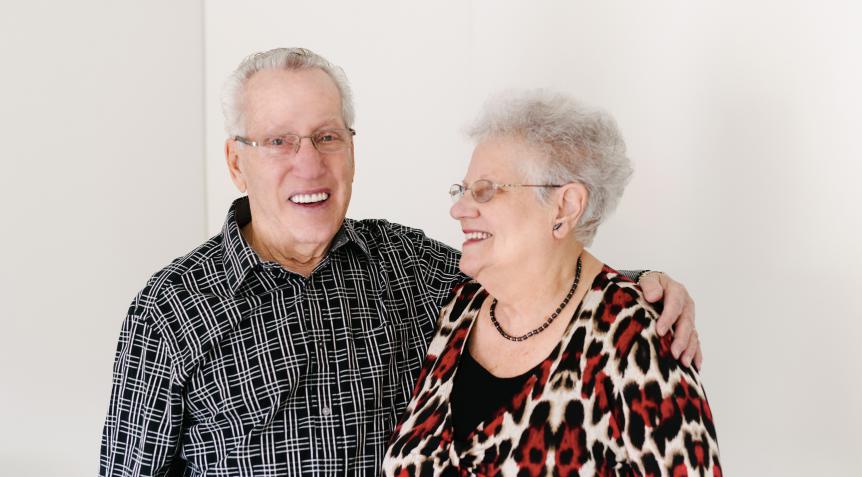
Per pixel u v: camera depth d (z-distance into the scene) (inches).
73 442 121.5
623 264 96.0
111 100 124.8
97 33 122.9
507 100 67.1
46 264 118.4
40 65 117.1
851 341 78.1
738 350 86.2
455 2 114.1
